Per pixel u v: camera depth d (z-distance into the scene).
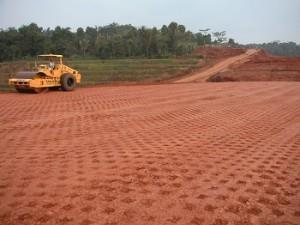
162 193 4.52
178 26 83.62
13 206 4.09
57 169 5.40
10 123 9.44
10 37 69.31
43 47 69.31
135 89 20.97
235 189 4.72
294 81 30.84
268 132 8.66
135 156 6.16
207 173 5.34
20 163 5.71
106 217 3.83
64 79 18.47
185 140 7.54
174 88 21.84
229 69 39.75
